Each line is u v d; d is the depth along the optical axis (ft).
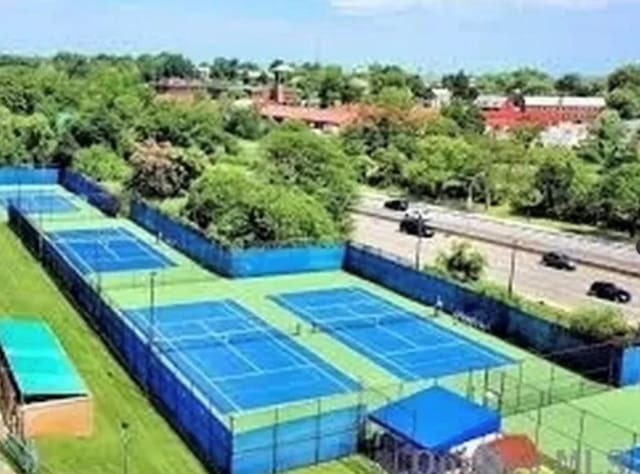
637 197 310.45
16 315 176.76
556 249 277.85
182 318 183.83
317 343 171.73
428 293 200.34
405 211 334.24
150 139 389.80
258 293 205.57
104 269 221.05
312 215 247.50
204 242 229.66
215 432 117.39
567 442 129.70
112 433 124.57
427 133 457.27
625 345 157.38
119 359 154.40
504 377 153.89
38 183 349.82
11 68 643.04
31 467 109.50
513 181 357.61
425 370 159.22
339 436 121.60
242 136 518.37
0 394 132.98
